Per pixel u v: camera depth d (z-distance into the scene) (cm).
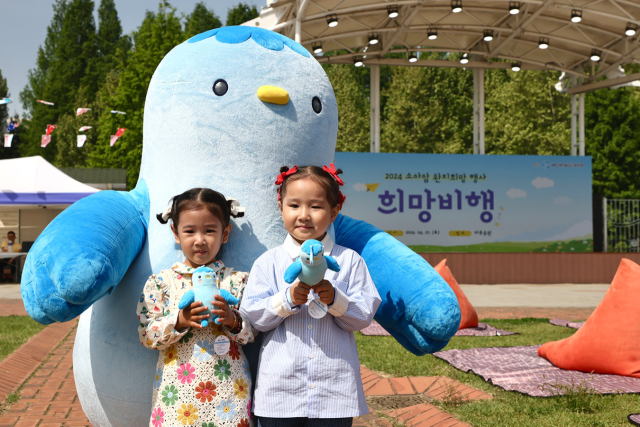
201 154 261
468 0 1386
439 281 246
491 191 1661
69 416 423
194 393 222
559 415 408
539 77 3575
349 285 235
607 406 429
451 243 1644
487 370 538
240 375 230
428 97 3950
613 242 1894
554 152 3416
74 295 204
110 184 1956
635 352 520
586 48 1661
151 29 3200
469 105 3912
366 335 739
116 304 262
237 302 229
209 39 283
